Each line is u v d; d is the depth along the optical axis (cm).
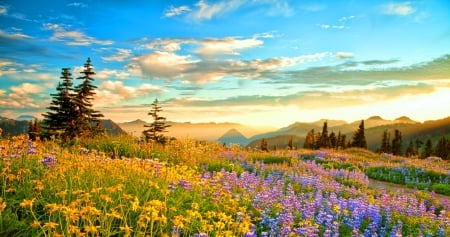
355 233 1031
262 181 1675
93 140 2019
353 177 2352
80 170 974
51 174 907
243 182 1449
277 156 2852
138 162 1234
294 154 3541
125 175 1022
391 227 1218
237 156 2675
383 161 3834
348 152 4425
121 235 754
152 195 918
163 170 1131
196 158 2111
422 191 2205
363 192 1861
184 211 898
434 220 1342
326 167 2992
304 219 1066
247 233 797
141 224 703
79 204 716
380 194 1889
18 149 1136
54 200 801
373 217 1240
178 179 1106
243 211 973
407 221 1293
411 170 2966
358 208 1262
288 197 1259
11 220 716
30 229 709
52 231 700
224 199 1047
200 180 1212
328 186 1794
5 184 838
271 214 1104
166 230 787
